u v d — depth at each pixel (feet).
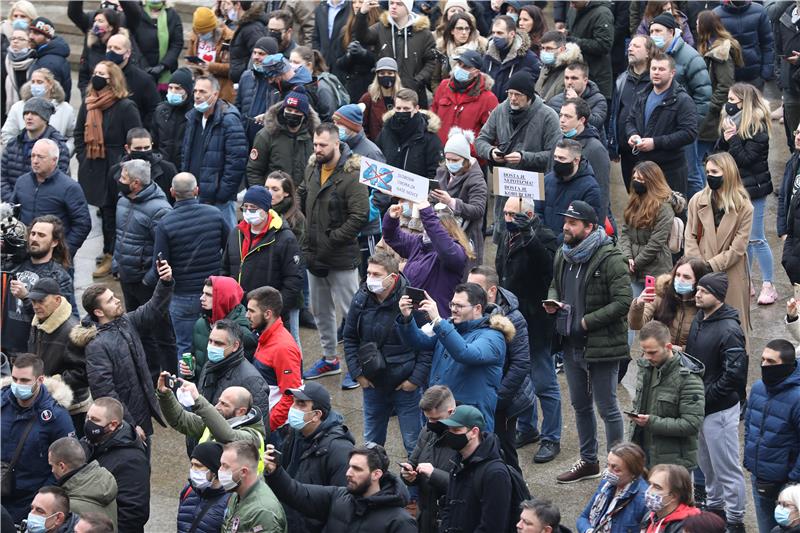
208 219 128.67
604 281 108.37
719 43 157.99
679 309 109.19
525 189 115.75
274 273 124.16
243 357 102.78
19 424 97.96
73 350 107.14
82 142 156.15
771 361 95.91
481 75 147.54
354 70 165.37
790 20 165.58
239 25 169.07
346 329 110.83
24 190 138.31
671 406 98.78
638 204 122.52
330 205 128.98
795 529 84.17
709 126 159.53
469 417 86.38
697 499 107.34
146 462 96.12
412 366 108.17
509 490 86.58
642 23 171.83
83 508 89.51
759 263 141.69
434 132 140.05
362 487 84.28
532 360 115.24
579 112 128.16
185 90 150.30
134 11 175.94
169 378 94.38
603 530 88.12
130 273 132.46
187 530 89.81
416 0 186.09
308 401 91.15
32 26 170.50
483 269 105.19
